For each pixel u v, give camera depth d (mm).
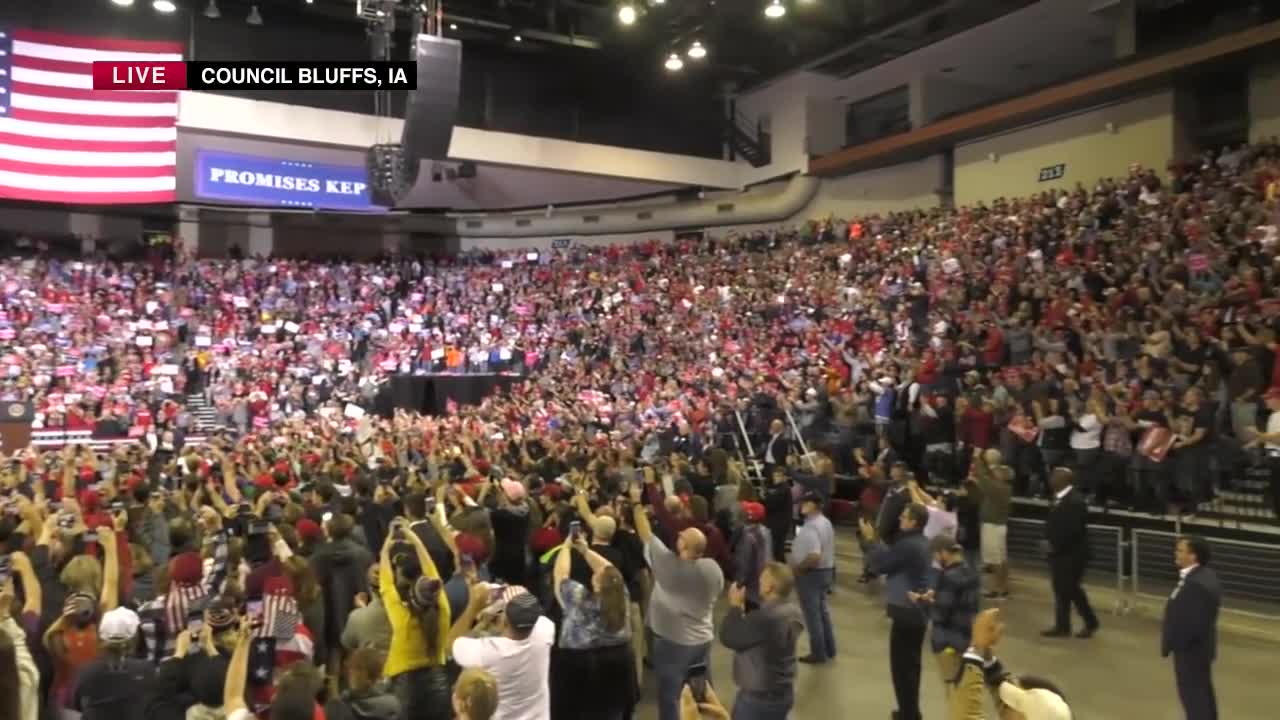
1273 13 20578
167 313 28672
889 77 29375
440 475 11258
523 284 33281
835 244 27531
